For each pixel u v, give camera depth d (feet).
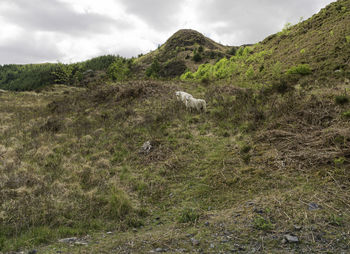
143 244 8.39
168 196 13.94
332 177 11.61
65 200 13.15
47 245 8.92
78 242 9.00
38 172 17.16
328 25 65.16
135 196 14.05
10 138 25.12
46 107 42.96
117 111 32.48
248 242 7.96
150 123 26.43
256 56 75.00
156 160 18.66
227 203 12.03
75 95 51.03
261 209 10.06
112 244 8.55
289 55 62.08
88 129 27.35
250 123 22.58
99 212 12.10
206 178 15.29
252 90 36.04
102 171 17.48
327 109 19.08
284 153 15.60
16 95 66.13
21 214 11.38
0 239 9.26
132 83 43.93
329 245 7.34
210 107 31.50
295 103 22.63
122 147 21.57
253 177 14.05
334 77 35.27
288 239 7.78
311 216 8.99
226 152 18.63
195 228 9.57
